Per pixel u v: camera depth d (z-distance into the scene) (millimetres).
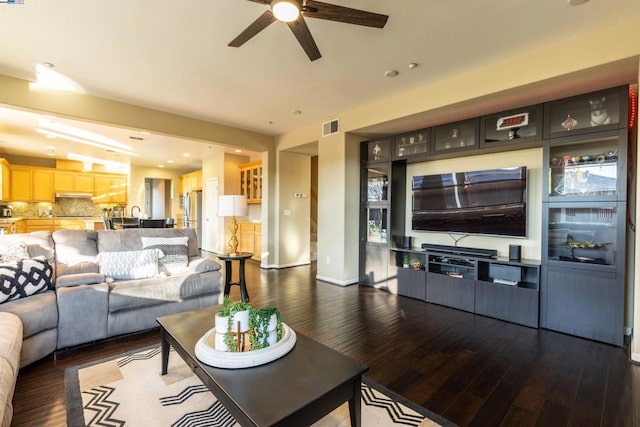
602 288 2834
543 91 3070
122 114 4137
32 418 1728
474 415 1795
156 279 3027
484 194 3768
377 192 4805
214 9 2248
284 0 1712
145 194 9672
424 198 4340
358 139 4922
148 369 2244
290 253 6324
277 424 1146
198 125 4938
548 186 3158
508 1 2145
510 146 3488
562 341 2824
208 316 2193
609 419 1763
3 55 2916
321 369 1492
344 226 4789
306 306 3781
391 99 4016
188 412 1783
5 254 2600
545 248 3152
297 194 6410
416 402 1913
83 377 2139
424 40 2648
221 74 3311
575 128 2996
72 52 2859
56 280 2648
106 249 3230
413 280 4152
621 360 2461
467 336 2922
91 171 8867
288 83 3549
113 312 2725
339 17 1916
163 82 3518
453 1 2148
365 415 1781
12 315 2086
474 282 3578
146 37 2611
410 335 2936
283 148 5906
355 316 3439
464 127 3816
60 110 3688
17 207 7898
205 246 8648
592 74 2682
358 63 3062
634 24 2344
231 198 3996
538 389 2061
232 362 1494
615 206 2795
